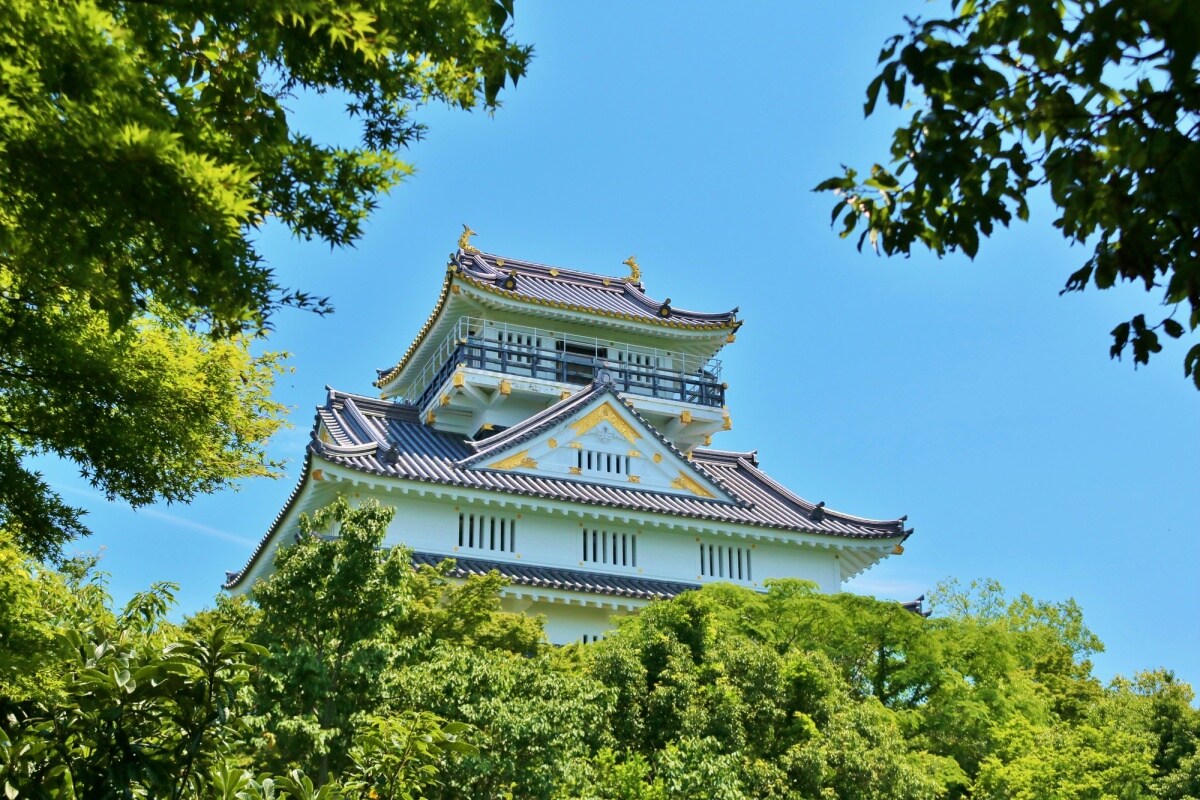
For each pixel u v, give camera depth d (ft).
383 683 72.08
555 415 146.61
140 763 39.75
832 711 89.76
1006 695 120.26
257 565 147.64
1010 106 30.35
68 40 29.73
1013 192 31.55
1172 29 23.50
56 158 30.32
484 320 164.04
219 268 33.96
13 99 29.78
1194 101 27.30
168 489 55.67
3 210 34.22
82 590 62.28
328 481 127.54
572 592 131.44
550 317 165.68
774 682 87.76
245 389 59.62
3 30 29.63
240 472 59.00
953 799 108.68
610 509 140.05
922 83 28.30
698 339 174.09
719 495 153.07
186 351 55.77
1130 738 127.34
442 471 136.67
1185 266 29.48
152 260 34.68
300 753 68.85
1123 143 29.27
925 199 32.24
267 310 36.11
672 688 83.82
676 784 74.23
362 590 75.00
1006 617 195.42
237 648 43.24
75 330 49.16
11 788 38.63
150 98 32.37
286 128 38.52
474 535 135.54
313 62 38.65
